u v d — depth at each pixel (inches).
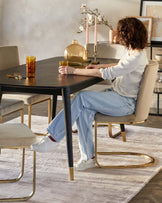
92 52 167.6
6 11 224.4
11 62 151.1
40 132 153.4
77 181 108.4
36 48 222.1
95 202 95.7
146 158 127.3
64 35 214.5
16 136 92.2
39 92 104.7
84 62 138.3
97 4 203.8
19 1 220.7
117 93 118.0
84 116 115.4
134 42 115.4
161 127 165.0
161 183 109.1
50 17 215.8
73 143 141.8
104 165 120.8
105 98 114.8
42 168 117.3
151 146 139.5
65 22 212.8
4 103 124.0
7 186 104.4
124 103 116.4
